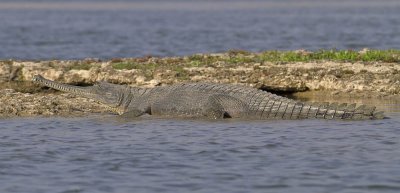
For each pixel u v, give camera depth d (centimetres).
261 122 7438
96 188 5338
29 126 7462
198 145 6506
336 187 5272
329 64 9856
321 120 7469
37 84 9519
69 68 9844
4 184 5456
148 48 15538
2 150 6438
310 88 9156
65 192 5253
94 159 6103
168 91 8025
